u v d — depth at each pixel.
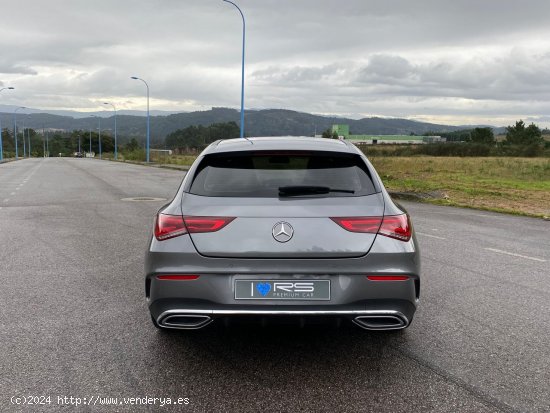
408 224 3.07
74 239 7.82
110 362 3.22
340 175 3.20
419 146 79.69
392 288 2.89
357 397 2.76
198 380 2.97
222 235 2.89
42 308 4.35
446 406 2.66
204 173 3.26
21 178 25.17
